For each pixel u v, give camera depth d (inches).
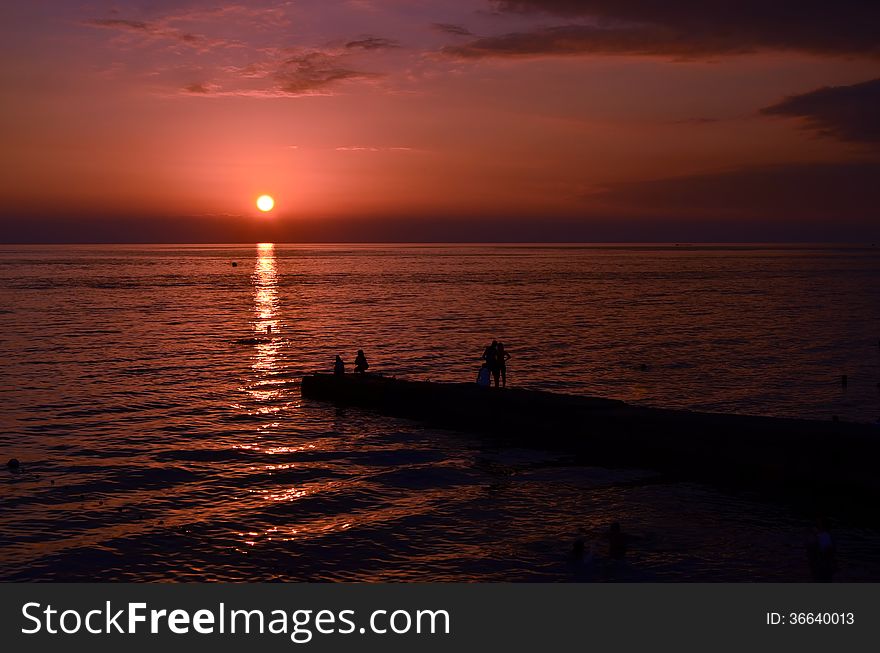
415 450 1080.2
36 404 1393.9
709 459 946.7
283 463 1010.7
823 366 1829.5
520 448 1088.8
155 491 890.1
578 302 3897.6
